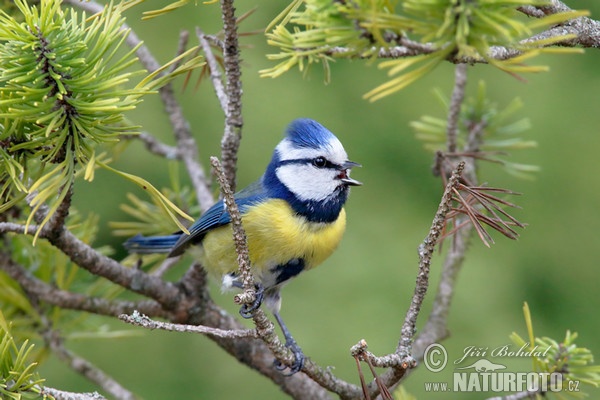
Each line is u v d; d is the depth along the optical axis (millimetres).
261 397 11328
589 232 11406
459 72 7270
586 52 11766
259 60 11898
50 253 7359
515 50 4047
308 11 4180
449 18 3496
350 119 12086
